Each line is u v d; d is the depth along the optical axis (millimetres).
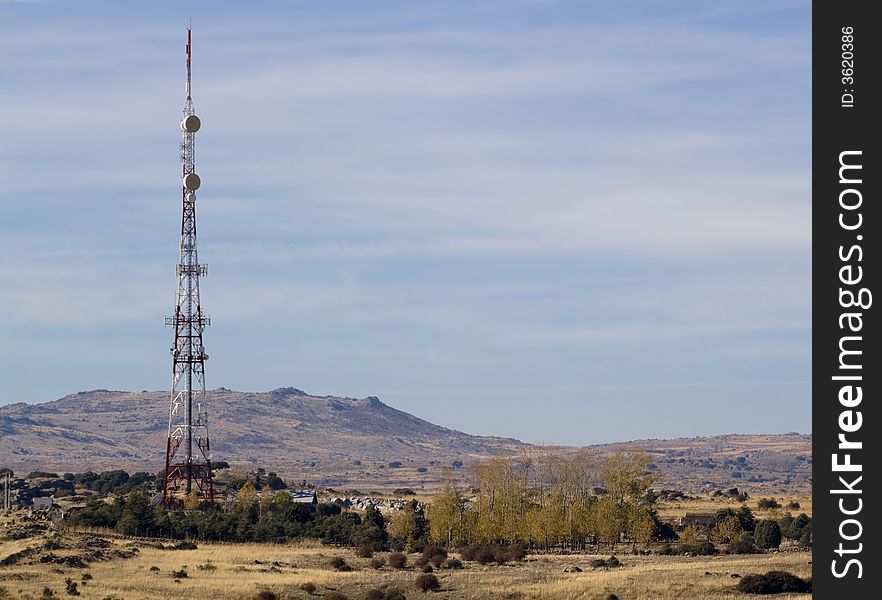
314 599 153625
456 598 152375
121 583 155250
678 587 147500
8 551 178625
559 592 149750
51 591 145625
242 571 171500
